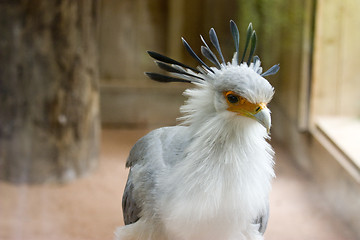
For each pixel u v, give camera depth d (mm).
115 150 7156
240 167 2734
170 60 3045
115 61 8078
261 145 2809
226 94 2684
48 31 5836
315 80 6500
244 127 2723
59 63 5945
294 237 5035
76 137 6207
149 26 8047
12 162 6102
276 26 7273
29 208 5543
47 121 6039
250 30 3018
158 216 2941
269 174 2895
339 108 6543
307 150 6652
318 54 6426
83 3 5996
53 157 6117
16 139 6035
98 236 4988
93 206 5621
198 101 2867
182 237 2863
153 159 3012
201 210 2738
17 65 5871
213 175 2723
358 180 5156
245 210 2799
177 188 2783
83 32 6070
